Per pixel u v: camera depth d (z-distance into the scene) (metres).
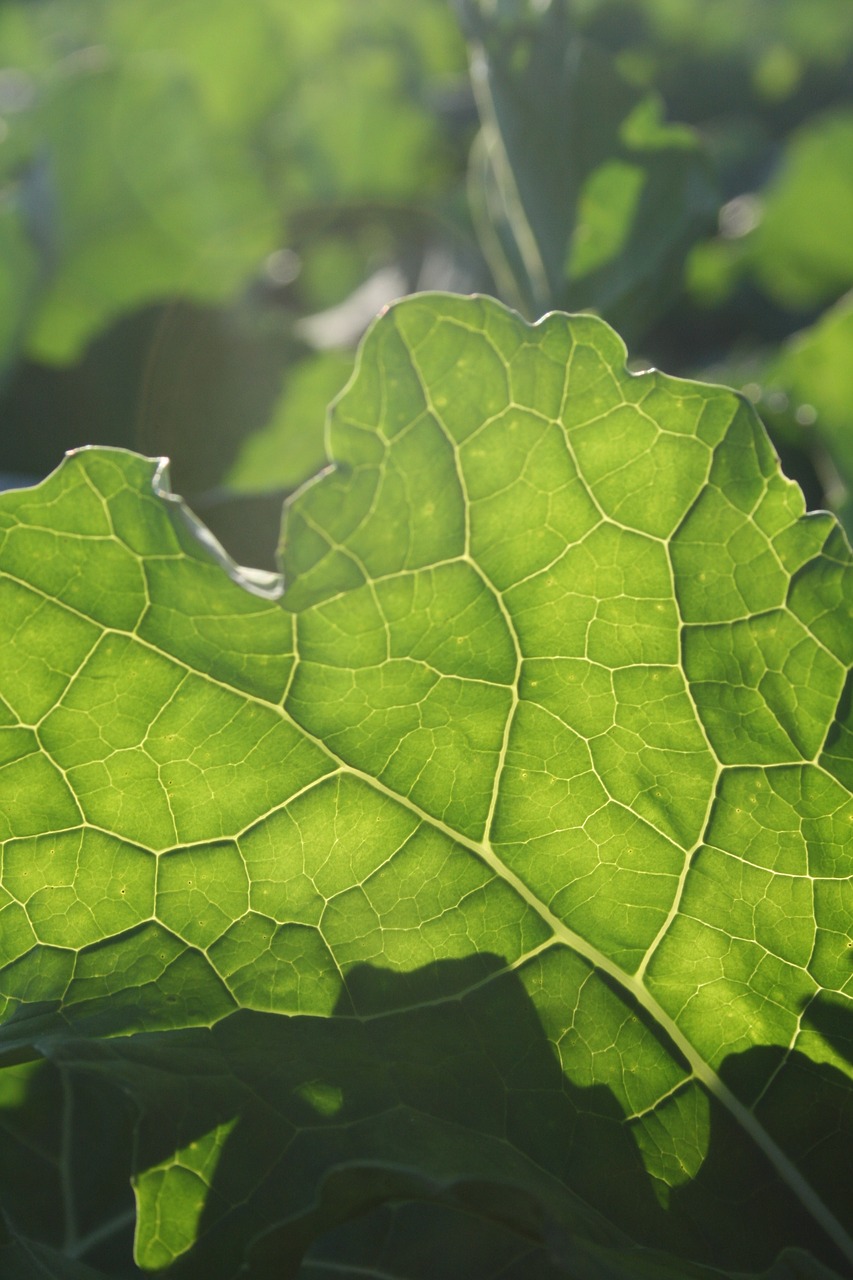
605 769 0.64
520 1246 0.65
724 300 1.30
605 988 0.64
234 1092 0.64
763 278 1.29
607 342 0.63
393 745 0.64
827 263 1.26
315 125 1.44
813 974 0.64
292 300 1.50
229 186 0.97
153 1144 0.64
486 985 0.64
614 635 0.63
